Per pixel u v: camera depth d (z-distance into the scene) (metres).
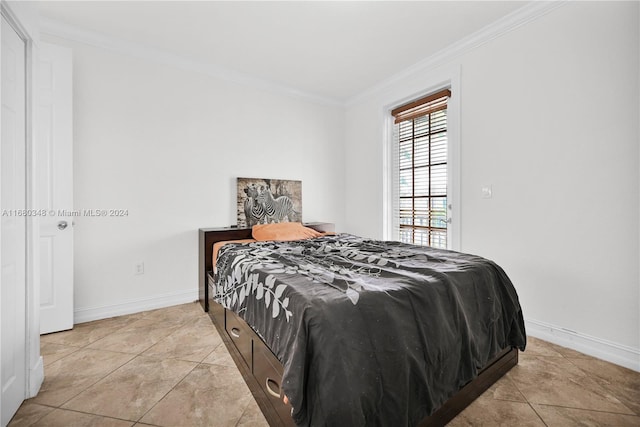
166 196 2.71
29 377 1.41
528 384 1.54
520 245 2.19
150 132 2.63
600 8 1.79
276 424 1.17
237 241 2.61
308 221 3.65
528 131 2.13
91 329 2.20
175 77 2.75
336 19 2.23
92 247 2.38
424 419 1.17
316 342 0.93
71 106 2.16
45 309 2.09
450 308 1.28
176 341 2.02
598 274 1.82
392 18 2.22
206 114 2.92
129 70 2.53
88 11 2.10
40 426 1.23
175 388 1.50
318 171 3.72
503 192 2.28
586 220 1.86
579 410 1.34
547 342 2.03
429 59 2.78
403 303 1.13
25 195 1.41
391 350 1.01
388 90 3.28
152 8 2.08
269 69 3.01
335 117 3.87
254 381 1.42
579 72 1.88
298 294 1.11
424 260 1.69
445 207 2.80
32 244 1.44
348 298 1.06
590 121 1.83
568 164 1.93
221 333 2.08
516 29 2.19
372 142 3.53
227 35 2.42
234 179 3.09
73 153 2.29
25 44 1.43
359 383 0.90
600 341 1.81
